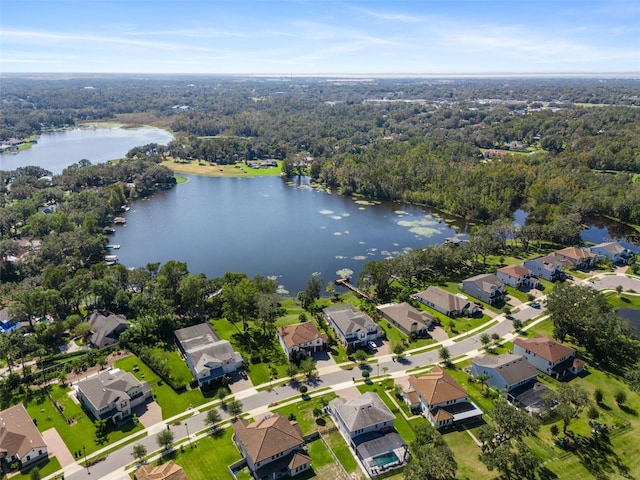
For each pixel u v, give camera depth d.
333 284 166.62
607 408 98.75
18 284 154.50
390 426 92.31
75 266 175.12
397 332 131.12
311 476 82.25
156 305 131.50
